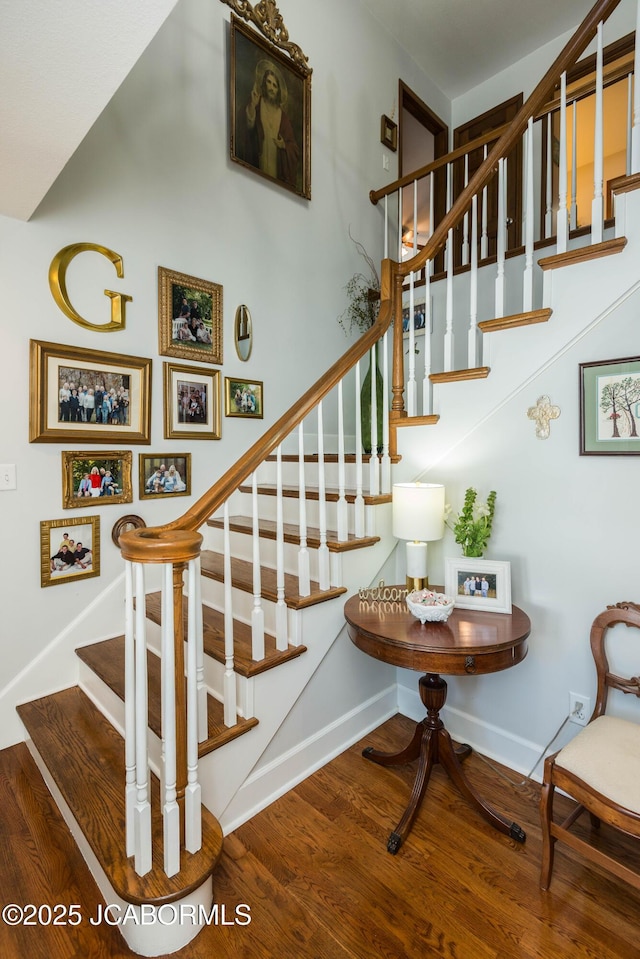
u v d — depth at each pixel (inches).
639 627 62.8
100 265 88.5
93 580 89.3
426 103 175.8
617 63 138.1
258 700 67.9
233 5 109.6
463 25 155.6
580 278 68.9
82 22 39.6
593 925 52.8
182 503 103.5
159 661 81.2
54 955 49.3
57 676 85.0
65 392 83.8
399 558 95.3
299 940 51.2
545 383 73.2
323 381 79.0
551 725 74.9
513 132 81.0
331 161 139.3
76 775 63.9
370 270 152.6
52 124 52.0
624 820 48.4
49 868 58.4
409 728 91.7
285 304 125.6
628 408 64.7
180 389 102.0
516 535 77.6
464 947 50.4
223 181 110.2
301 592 75.4
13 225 77.7
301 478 75.6
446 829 66.6
